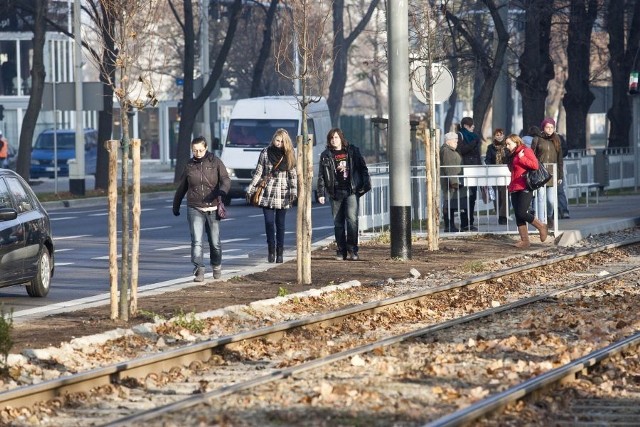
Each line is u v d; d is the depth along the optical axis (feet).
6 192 143.13
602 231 236.43
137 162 123.44
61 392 87.10
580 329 119.55
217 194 156.76
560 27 469.16
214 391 85.40
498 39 328.08
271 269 172.65
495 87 331.57
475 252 200.75
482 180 225.56
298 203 154.61
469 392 86.22
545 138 223.92
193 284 154.10
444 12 279.69
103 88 382.63
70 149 533.14
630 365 99.66
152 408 81.30
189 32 422.00
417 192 244.22
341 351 105.91
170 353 98.68
